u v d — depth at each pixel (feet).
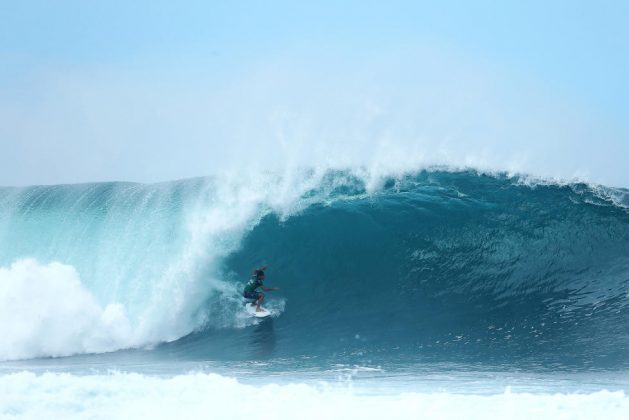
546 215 205.87
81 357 169.99
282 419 83.71
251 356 153.48
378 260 205.57
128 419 84.02
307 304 193.88
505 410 85.66
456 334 158.81
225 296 196.75
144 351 175.42
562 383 112.16
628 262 189.16
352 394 99.25
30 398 91.61
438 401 91.66
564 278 189.37
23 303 181.06
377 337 162.61
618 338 146.41
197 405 90.12
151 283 204.44
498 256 198.39
